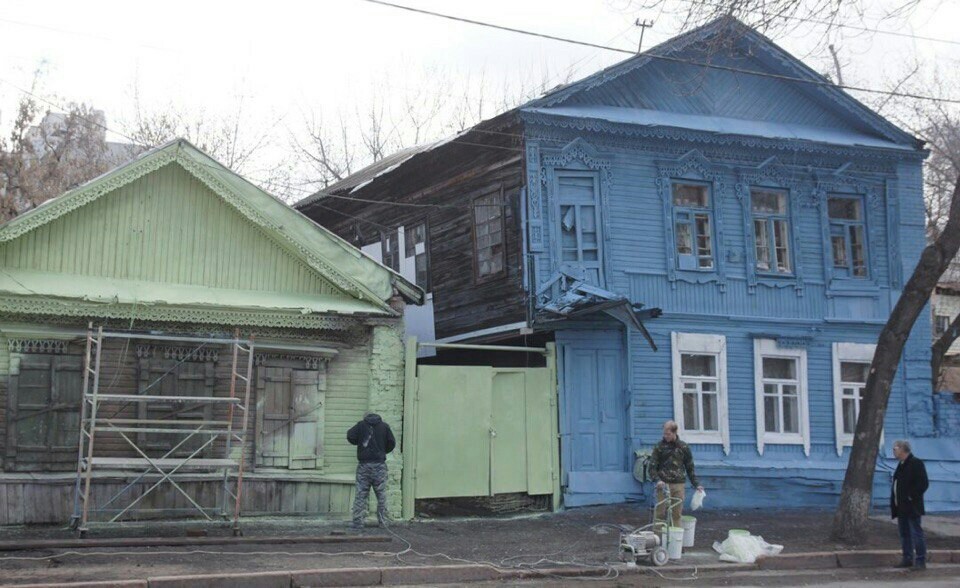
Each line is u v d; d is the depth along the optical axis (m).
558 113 17.95
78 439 13.52
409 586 11.04
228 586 10.25
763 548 13.58
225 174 14.82
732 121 20.08
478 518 16.14
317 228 15.38
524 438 16.88
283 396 14.95
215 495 14.22
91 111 30.11
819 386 19.77
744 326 19.23
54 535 12.37
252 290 15.07
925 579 12.68
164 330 14.17
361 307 15.41
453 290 20.36
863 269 20.61
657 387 18.19
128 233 14.34
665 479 13.68
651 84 19.58
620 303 15.60
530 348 17.22
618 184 18.56
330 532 13.73
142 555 11.36
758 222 19.94
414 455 15.80
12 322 13.23
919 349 20.83
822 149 20.16
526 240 17.70
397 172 22.03
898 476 13.74
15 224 13.35
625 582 11.70
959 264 31.55
